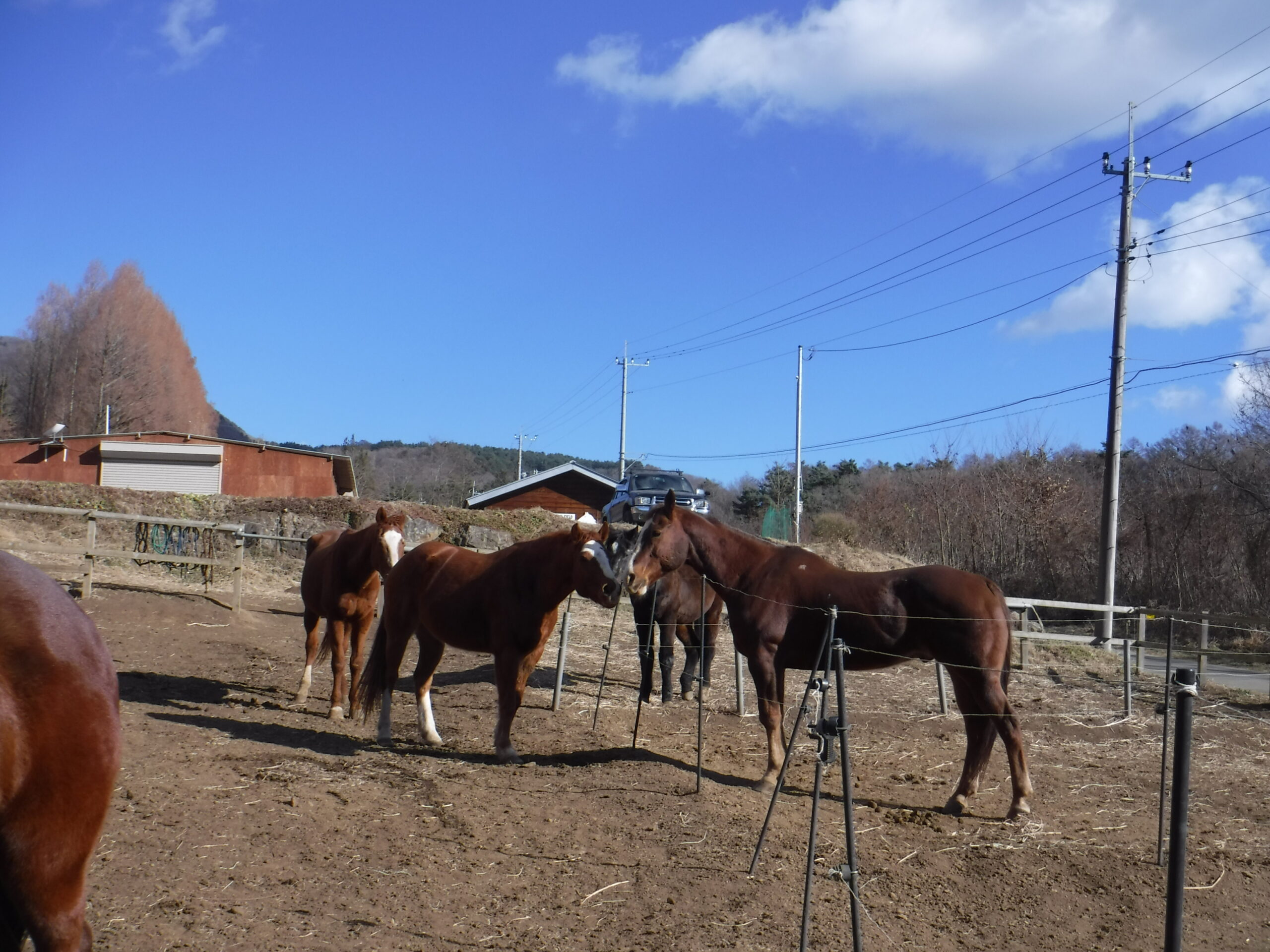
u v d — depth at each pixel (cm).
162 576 1767
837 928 475
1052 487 3167
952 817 678
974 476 3391
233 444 3212
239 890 464
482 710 971
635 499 2556
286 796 601
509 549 776
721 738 902
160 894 449
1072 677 1377
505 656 755
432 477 8288
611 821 608
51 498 2017
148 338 5809
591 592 725
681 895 502
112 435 3102
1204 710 1145
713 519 773
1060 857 594
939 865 571
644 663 1019
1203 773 834
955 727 999
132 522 1994
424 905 469
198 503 2134
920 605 690
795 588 731
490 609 763
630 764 755
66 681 253
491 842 557
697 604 1070
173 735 743
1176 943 357
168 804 566
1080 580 2955
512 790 659
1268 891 557
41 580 273
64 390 5566
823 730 428
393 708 970
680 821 611
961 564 3203
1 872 246
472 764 731
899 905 510
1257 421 2559
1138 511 2998
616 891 505
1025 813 673
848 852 409
